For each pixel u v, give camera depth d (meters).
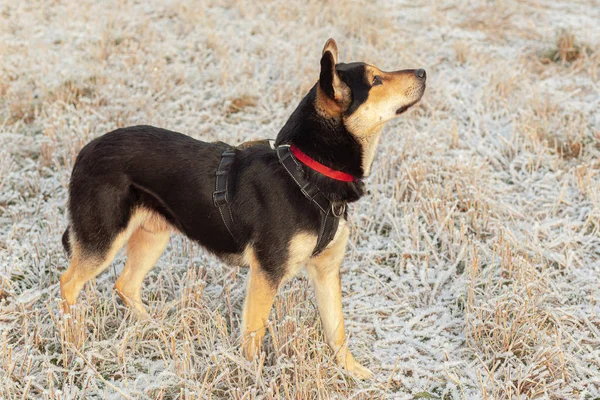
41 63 4.50
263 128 3.99
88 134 3.91
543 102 4.20
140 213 3.04
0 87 4.27
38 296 3.14
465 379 2.97
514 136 3.96
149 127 3.06
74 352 2.97
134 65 4.59
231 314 3.13
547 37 5.13
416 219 3.48
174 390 2.93
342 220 2.95
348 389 2.95
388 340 3.11
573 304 3.22
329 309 3.00
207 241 3.01
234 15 5.65
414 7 5.90
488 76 4.46
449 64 4.79
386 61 4.55
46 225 3.50
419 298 3.27
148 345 3.04
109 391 2.92
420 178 3.69
